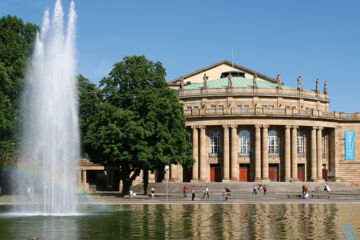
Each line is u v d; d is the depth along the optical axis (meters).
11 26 80.69
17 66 75.56
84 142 77.75
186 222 42.12
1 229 37.66
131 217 46.50
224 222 42.12
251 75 144.38
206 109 112.06
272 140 113.31
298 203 66.69
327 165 120.00
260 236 33.88
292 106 119.38
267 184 101.50
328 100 127.38
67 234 34.88
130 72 78.88
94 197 78.06
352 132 120.31
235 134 110.69
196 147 112.56
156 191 101.88
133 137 73.44
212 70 145.88
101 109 80.25
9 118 74.31
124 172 81.25
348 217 46.34
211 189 100.38
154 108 76.31
